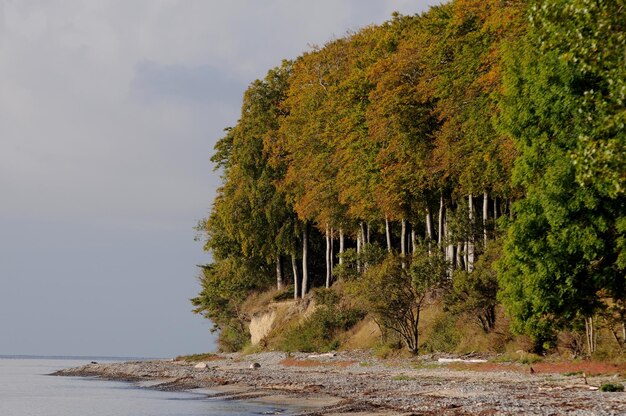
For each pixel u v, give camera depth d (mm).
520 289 34312
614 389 27625
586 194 30969
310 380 44344
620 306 38156
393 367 47875
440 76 53812
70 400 47500
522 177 34469
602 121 17766
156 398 44906
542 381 32938
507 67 36062
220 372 59938
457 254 58438
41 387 62812
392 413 26594
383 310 55125
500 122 37531
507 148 45344
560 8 17062
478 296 48469
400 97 57156
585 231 31469
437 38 55625
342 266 68938
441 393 31266
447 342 53156
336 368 52219
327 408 31062
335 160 68125
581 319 38000
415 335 54344
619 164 16703
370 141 62188
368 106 61438
